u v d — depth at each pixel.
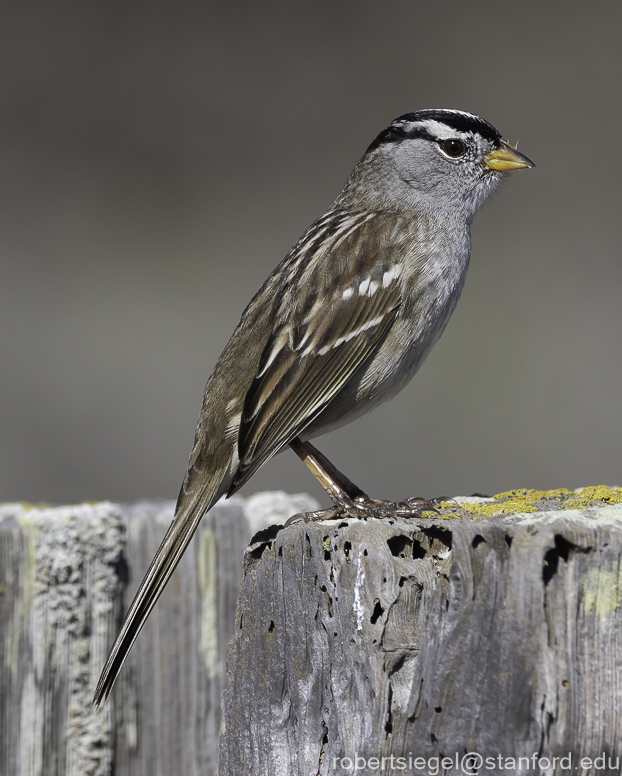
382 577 4.96
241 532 7.21
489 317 19.92
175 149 22.97
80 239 21.44
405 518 5.44
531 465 17.25
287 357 7.25
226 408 7.20
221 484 7.14
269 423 7.11
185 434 18.09
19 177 22.31
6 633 6.75
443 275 7.73
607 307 19.95
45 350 19.33
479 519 5.09
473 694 4.79
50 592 6.76
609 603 4.80
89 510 6.90
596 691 4.76
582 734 4.74
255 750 5.45
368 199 8.38
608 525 4.89
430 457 17.41
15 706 6.74
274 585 5.42
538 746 4.74
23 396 18.42
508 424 18.09
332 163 22.80
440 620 4.86
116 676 6.26
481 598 4.81
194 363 19.28
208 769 7.00
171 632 7.04
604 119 23.06
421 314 7.66
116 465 17.48
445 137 8.27
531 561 4.79
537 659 4.76
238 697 5.57
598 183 22.33
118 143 23.03
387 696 4.87
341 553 5.09
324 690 5.16
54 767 6.75
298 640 5.28
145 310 20.30
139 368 19.20
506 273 20.77
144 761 6.92
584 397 18.31
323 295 7.43
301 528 5.27
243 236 21.69
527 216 21.91
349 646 5.02
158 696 6.98
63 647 6.77
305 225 21.72
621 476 17.08
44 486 17.09
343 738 4.98
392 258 7.63
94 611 6.83
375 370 7.61
